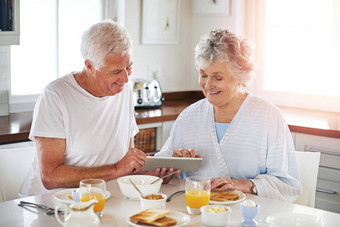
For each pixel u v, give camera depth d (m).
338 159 3.20
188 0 4.35
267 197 2.15
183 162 2.17
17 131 2.95
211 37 2.20
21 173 2.51
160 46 4.21
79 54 3.85
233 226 1.73
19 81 3.56
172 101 4.29
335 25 3.77
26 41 3.56
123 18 3.95
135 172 2.35
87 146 2.35
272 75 4.16
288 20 4.01
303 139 3.33
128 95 2.53
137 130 2.64
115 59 2.22
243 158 2.26
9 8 2.97
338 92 3.83
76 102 2.33
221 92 2.22
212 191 2.07
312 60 3.93
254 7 4.14
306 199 2.42
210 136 2.33
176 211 1.83
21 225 1.72
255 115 2.29
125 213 1.84
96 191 1.78
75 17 3.79
